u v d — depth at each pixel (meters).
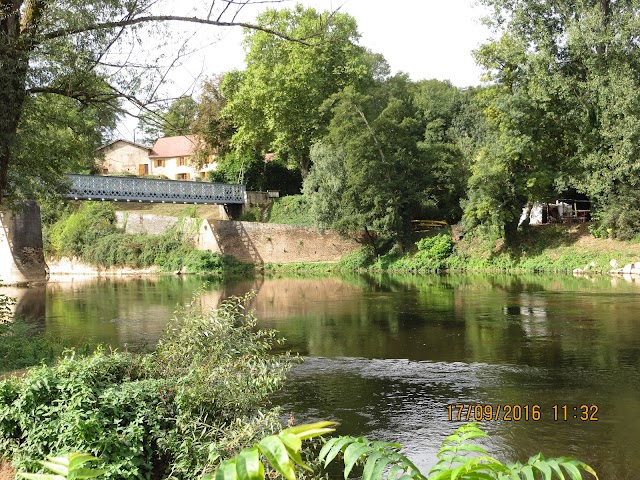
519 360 15.26
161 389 7.79
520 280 35.50
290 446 1.69
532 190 39.28
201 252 51.50
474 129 57.56
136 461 6.93
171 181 50.00
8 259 42.28
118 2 11.43
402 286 34.69
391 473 2.27
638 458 8.88
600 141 36.03
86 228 55.78
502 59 38.12
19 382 7.96
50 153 18.58
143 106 12.41
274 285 38.25
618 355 15.49
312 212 46.50
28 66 12.45
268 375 9.03
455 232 46.59
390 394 12.33
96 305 28.06
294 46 46.69
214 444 6.75
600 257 38.53
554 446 9.44
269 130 49.84
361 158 44.59
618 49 33.91
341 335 19.34
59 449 6.95
